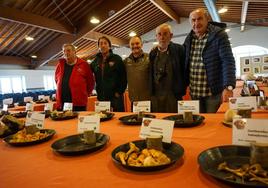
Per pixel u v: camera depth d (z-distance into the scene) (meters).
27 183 0.81
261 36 11.11
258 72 8.91
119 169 0.87
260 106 1.78
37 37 8.86
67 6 7.16
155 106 2.48
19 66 10.49
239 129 0.99
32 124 1.54
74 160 1.00
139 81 2.72
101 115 1.93
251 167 0.72
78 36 8.31
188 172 0.80
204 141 1.13
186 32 12.12
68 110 2.32
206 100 2.23
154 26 12.33
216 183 0.70
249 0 5.41
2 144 1.38
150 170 0.81
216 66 2.13
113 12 7.35
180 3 9.34
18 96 8.36
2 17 5.94
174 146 1.02
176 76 2.38
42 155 1.11
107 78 2.85
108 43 2.85
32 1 6.35
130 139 1.27
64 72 2.81
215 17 7.69
